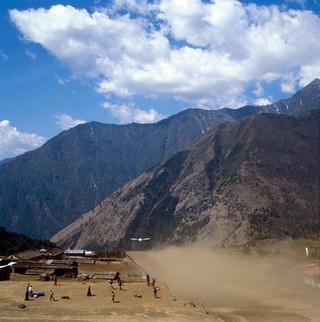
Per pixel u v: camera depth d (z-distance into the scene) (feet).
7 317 167.02
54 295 209.46
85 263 393.50
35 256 358.84
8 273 266.57
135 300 203.62
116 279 282.97
